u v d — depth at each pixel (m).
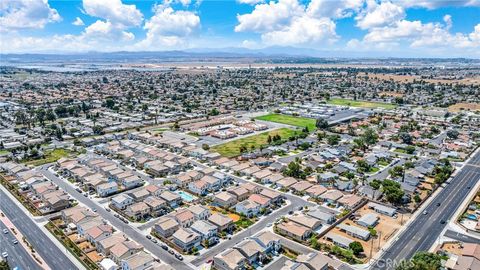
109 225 125.94
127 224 127.12
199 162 198.38
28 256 106.19
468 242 114.44
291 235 118.94
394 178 171.00
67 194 147.88
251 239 110.00
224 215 128.38
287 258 106.81
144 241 115.69
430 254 98.12
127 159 199.62
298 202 146.88
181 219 125.62
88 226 119.25
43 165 190.88
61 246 112.12
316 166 187.88
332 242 115.31
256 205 136.88
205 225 120.50
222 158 197.12
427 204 144.12
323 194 149.88
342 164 188.50
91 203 145.00
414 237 118.12
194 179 167.75
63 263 102.94
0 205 142.25
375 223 127.75
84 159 194.00
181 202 146.50
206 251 110.25
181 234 114.00
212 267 101.19
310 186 158.75
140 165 189.75
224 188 160.88
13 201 146.50
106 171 174.88
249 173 177.00
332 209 140.50
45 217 132.00
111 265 99.19
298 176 173.00
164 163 188.50
